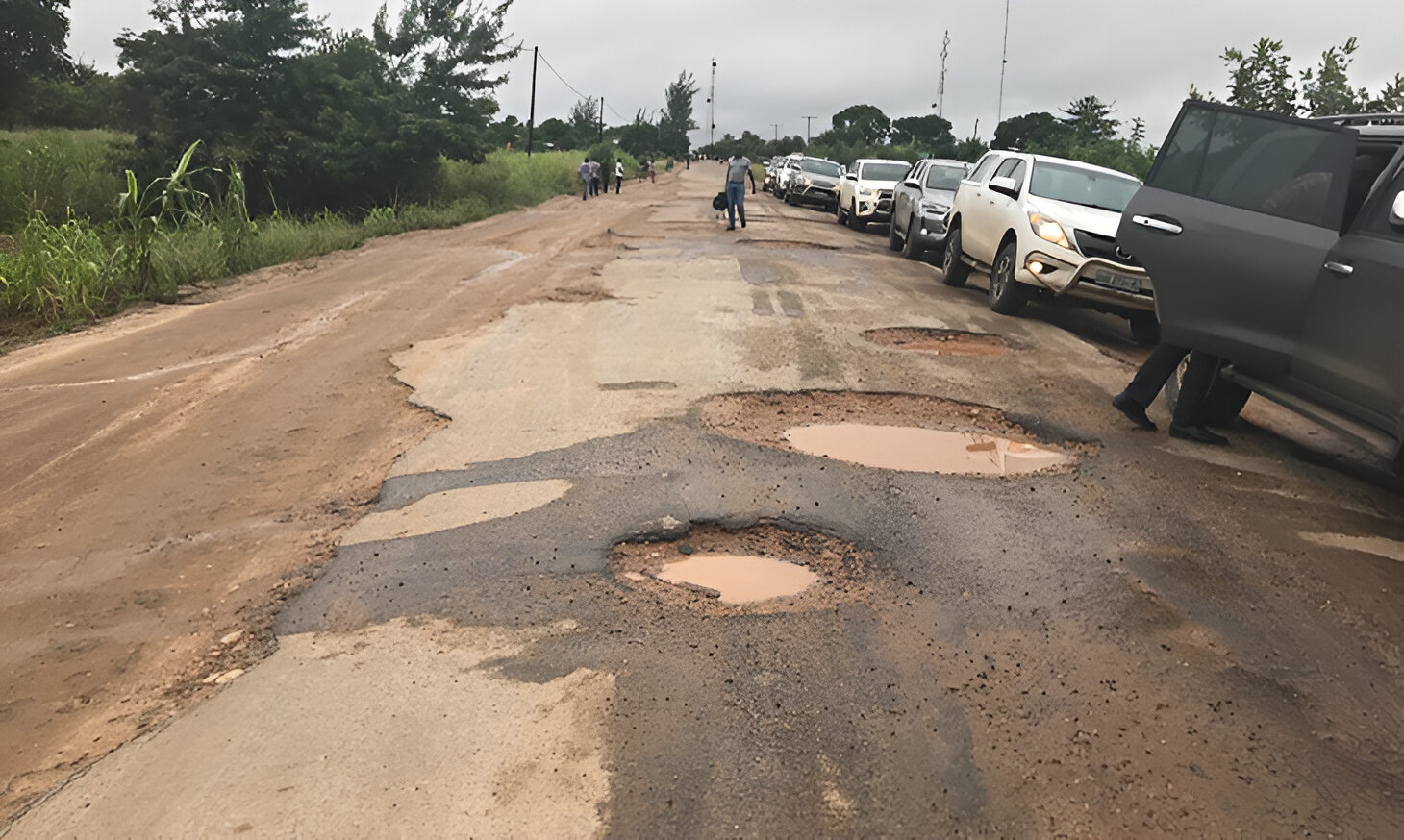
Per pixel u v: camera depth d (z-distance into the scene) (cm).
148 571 396
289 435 568
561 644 331
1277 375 527
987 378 718
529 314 924
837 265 1338
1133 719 293
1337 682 319
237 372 710
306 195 2438
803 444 554
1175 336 564
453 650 328
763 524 438
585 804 250
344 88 2361
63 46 4094
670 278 1168
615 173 3844
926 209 1445
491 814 246
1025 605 366
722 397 645
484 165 3061
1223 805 256
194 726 287
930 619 353
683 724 285
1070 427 604
